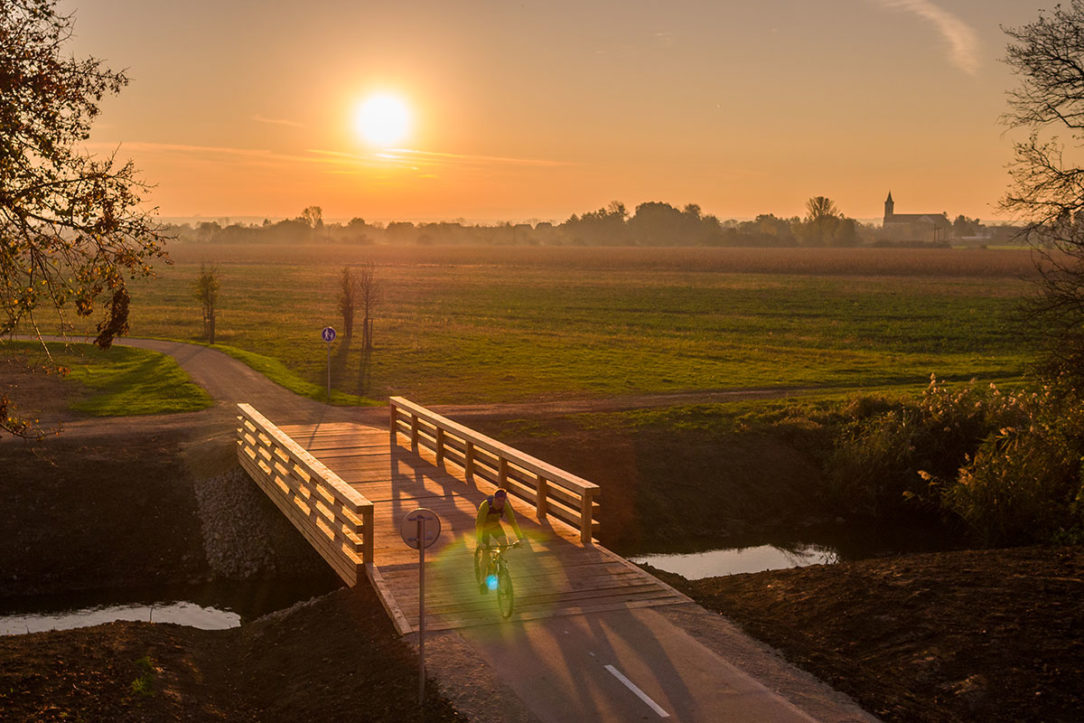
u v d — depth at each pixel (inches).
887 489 990.4
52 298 452.1
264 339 1871.3
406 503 676.1
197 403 1159.6
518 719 353.1
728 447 1069.8
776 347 1907.0
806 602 561.0
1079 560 588.7
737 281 4402.1
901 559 626.2
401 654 421.4
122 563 757.9
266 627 533.0
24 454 878.4
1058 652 458.3
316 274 4655.5
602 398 1289.4
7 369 1328.7
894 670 458.9
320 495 624.1
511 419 1128.8
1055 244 779.4
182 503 840.9
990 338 2127.2
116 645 468.8
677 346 1878.7
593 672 397.7
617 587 507.5
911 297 3383.4
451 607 476.1
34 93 424.5
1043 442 822.5
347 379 1414.9
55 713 370.6
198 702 419.8
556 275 4879.4
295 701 409.4
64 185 438.6
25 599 705.0
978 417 1059.9
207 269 5007.4
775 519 967.0
